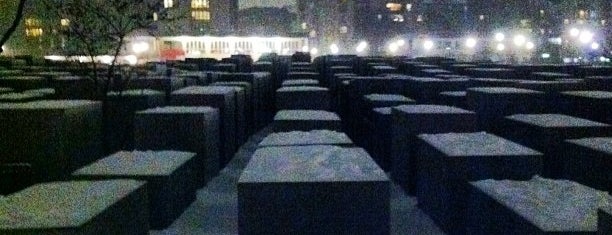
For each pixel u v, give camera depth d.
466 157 7.32
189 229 8.27
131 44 38.53
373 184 5.49
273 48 62.94
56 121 9.55
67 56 21.69
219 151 13.05
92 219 4.79
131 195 5.81
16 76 20.36
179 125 11.06
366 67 30.23
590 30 56.56
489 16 107.31
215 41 59.22
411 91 16.61
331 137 8.66
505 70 23.41
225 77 20.69
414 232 8.13
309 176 5.66
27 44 48.78
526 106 12.49
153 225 8.20
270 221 5.52
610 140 8.49
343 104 19.62
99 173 7.95
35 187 5.92
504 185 6.36
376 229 5.51
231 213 9.17
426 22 120.56
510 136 10.87
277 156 6.64
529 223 4.93
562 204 5.45
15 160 9.55
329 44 129.88
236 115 15.70
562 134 9.47
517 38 72.62
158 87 17.09
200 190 10.90
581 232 4.66
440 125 10.05
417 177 9.54
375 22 121.69
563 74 21.75
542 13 77.38
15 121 9.50
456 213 7.35
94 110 11.25
